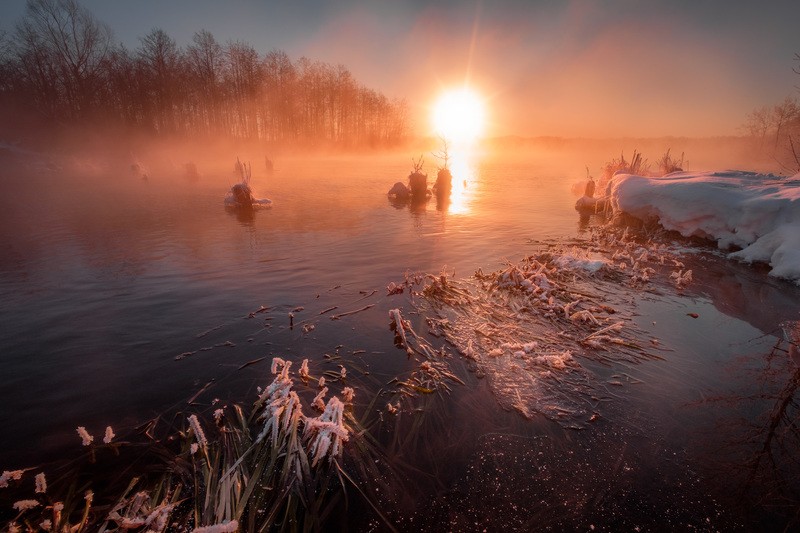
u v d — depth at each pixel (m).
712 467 3.04
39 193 18.14
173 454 3.12
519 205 15.86
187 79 44.53
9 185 20.72
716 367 4.43
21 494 2.73
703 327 5.43
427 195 18.09
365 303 6.05
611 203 13.08
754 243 8.45
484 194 19.00
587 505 2.73
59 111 37.09
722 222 9.50
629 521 2.61
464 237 10.35
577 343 4.93
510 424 3.51
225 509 2.60
